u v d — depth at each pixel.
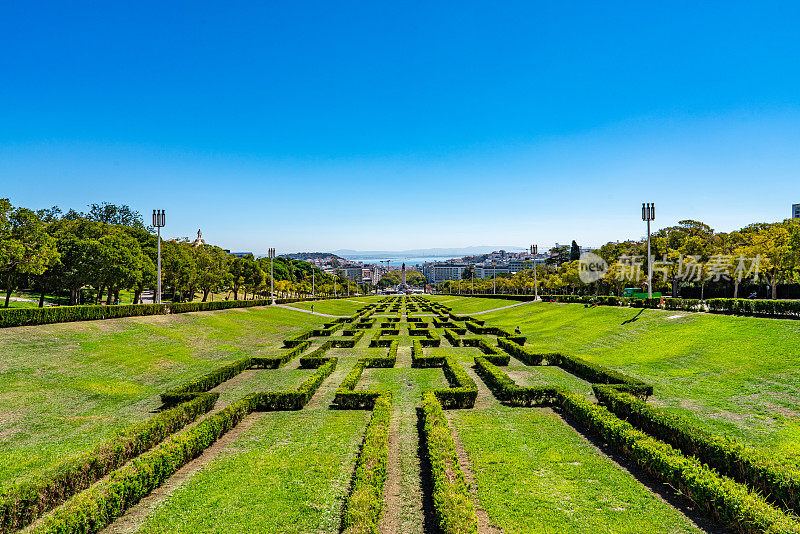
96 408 17.00
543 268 107.25
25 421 15.25
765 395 16.39
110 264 44.91
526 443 13.21
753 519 7.91
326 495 10.21
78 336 27.66
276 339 39.50
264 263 104.56
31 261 36.72
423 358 25.98
